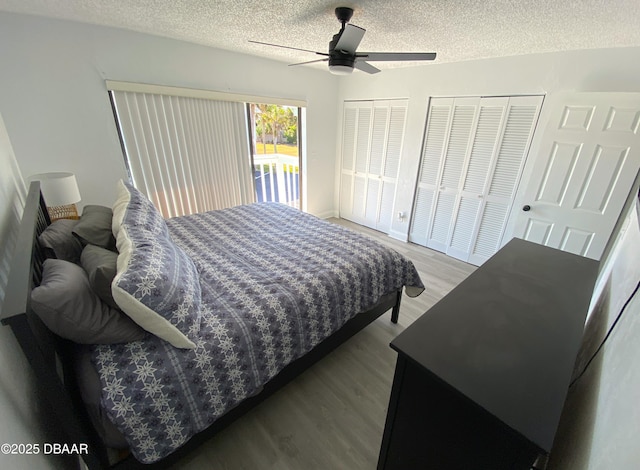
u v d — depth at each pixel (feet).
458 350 2.84
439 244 12.31
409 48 8.65
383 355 6.70
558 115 8.09
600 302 4.75
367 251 6.67
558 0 5.02
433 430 2.93
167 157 9.62
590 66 7.72
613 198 7.61
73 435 3.05
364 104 13.41
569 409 3.81
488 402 2.33
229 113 10.73
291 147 17.84
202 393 3.80
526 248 5.28
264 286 5.16
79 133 7.89
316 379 6.02
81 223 5.23
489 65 9.41
